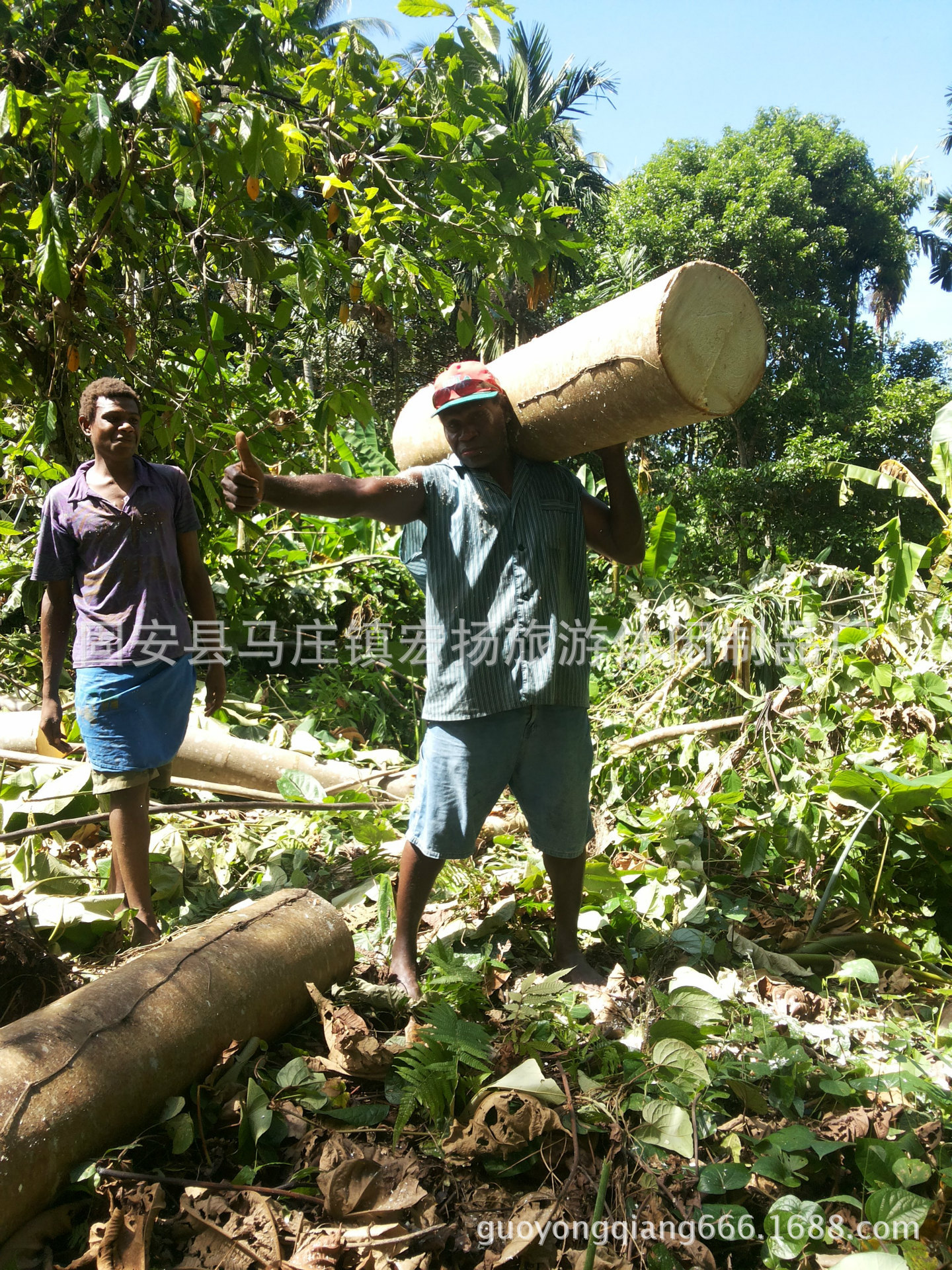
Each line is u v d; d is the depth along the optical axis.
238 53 4.02
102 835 3.79
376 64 4.55
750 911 3.38
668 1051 2.22
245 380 5.95
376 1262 1.77
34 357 5.05
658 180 21.81
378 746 5.87
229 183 4.44
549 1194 1.94
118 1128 1.92
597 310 2.46
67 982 2.52
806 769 3.73
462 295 4.82
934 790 3.32
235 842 3.71
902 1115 2.25
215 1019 2.17
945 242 27.84
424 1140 2.10
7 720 4.41
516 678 2.56
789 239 20.83
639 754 4.25
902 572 4.29
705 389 2.29
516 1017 2.38
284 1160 2.03
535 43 18.16
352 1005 2.58
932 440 5.31
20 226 4.58
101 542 2.86
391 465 7.76
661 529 5.77
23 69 4.16
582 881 2.88
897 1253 1.79
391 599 7.46
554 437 2.58
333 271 4.66
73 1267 1.71
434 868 2.72
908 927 3.46
